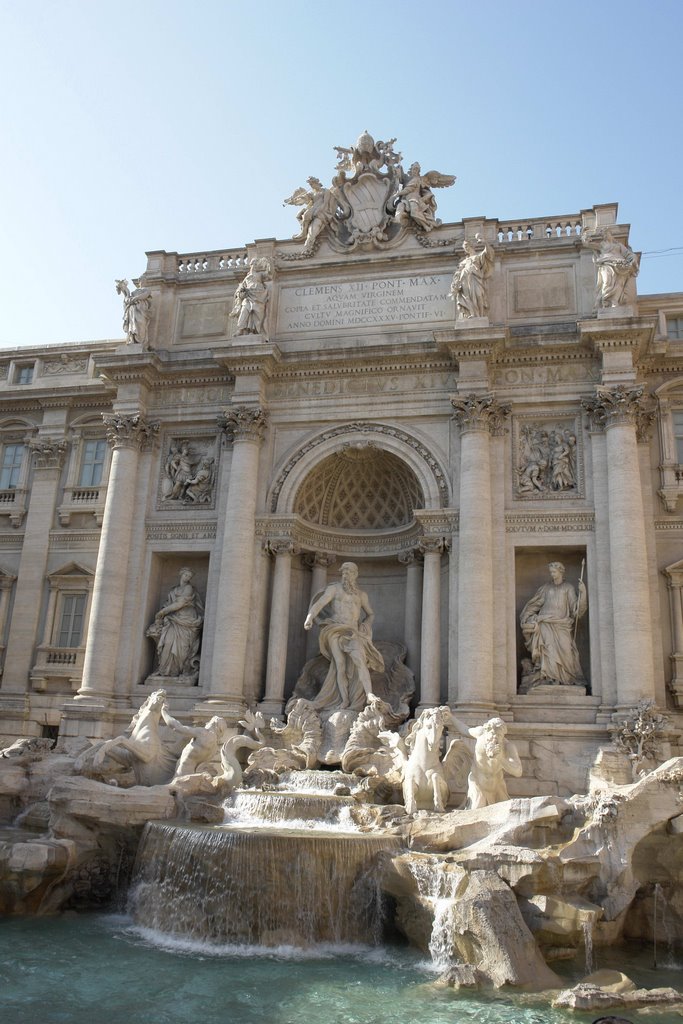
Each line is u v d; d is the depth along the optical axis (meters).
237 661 29.30
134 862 20.70
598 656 27.47
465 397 29.62
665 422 30.22
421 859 18.41
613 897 18.70
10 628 34.28
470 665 27.11
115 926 19.34
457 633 28.19
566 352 30.02
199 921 18.42
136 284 35.34
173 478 32.75
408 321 32.19
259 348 31.41
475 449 29.20
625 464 27.89
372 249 33.47
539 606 28.67
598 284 29.95
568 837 19.55
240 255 35.16
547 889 17.98
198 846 19.05
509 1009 14.62
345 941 18.45
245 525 30.56
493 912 16.50
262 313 32.47
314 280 33.66
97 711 29.48
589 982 15.91
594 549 28.41
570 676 27.86
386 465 32.19
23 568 34.66
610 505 27.88
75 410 36.62
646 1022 14.23
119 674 30.89
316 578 32.59
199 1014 13.99
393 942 18.72
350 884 18.78
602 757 24.91
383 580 33.41
